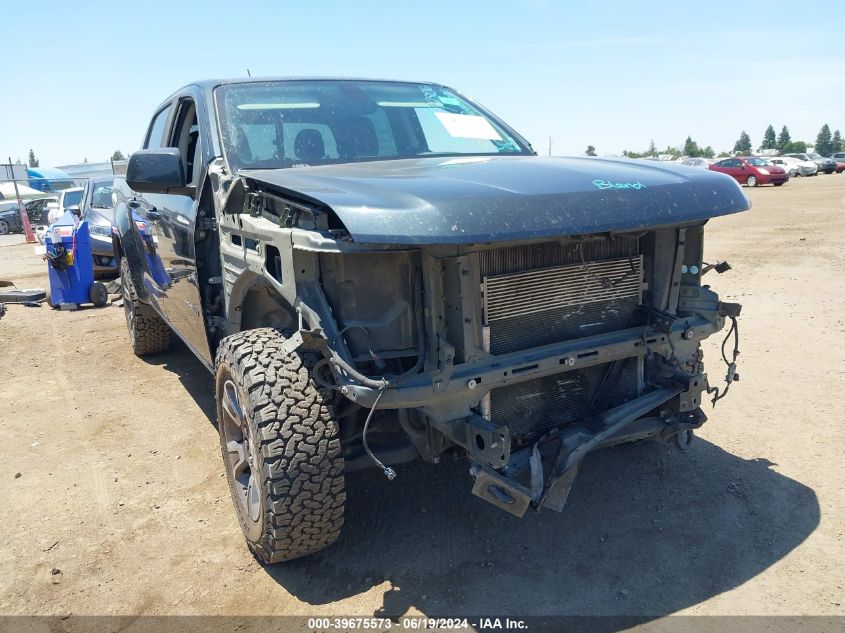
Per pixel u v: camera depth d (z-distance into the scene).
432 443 2.90
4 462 4.30
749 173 30.80
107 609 2.86
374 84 4.45
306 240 2.56
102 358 6.64
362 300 2.67
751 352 5.68
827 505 3.35
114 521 3.57
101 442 4.57
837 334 6.03
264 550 2.94
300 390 2.77
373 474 3.88
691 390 3.18
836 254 10.08
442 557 3.11
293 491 2.70
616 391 3.22
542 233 2.42
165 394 5.50
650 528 3.25
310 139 3.81
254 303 3.46
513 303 2.77
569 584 2.88
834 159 45.53
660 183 2.79
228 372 3.06
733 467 3.77
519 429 3.01
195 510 3.66
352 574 3.02
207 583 3.01
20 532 3.49
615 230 2.56
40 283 11.73
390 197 2.46
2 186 26.28
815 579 2.81
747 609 2.66
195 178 3.96
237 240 3.35
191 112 4.43
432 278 2.62
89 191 11.94
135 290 6.00
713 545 3.09
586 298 2.96
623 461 3.90
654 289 3.13
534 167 2.97
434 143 4.11
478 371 2.66
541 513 3.43
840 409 4.43
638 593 2.79
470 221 2.36
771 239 12.28
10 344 7.29
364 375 2.70
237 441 3.40
